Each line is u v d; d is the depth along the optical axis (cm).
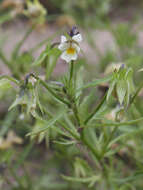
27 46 70
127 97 33
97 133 41
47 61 34
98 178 38
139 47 55
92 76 48
